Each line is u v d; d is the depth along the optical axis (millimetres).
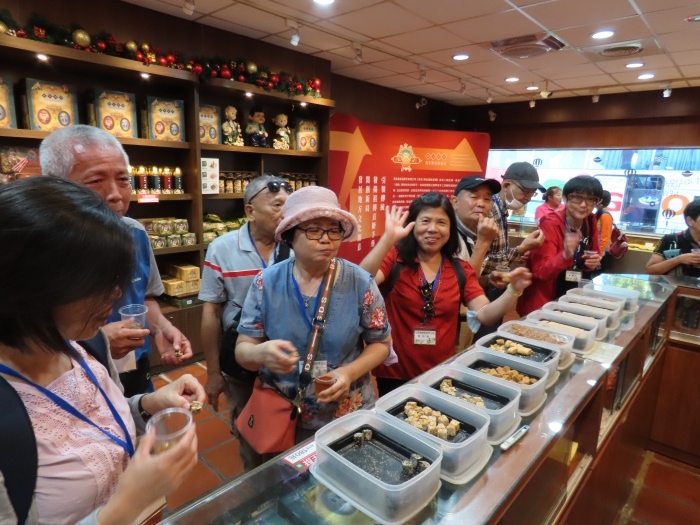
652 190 6332
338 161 4473
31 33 2424
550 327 1531
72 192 582
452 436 898
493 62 4340
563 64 4332
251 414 1255
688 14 2998
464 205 2273
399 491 708
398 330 1743
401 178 5051
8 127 2531
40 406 654
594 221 2582
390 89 5770
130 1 2914
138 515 594
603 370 1310
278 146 3938
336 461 789
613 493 1795
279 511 757
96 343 912
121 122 2977
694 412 2365
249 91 3439
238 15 3174
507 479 835
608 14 3035
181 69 3047
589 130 6090
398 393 1038
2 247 508
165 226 3305
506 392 1064
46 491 622
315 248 1165
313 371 1199
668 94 5000
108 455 708
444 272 1745
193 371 3330
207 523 726
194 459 646
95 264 552
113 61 2695
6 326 559
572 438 1304
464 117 7094
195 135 3271
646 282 2352
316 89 3969
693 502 2162
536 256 2480
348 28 3422
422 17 3162
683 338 2355
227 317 1825
